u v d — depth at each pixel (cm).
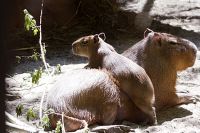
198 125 875
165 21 2078
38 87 1153
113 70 888
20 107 834
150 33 982
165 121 913
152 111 887
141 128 863
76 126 820
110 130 815
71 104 830
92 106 846
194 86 1163
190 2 2489
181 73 1260
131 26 1920
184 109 984
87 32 1886
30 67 1405
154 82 957
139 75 868
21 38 1700
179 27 1944
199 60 1367
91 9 1992
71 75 888
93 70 888
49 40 1778
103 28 1905
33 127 838
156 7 2341
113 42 1747
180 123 884
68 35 1844
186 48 966
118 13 2003
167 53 964
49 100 853
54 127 827
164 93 972
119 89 879
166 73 963
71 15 1986
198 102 1034
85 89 841
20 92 1118
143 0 2331
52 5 1938
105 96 853
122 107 882
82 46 950
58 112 823
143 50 976
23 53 1572
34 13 1881
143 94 866
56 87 871
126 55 996
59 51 1633
